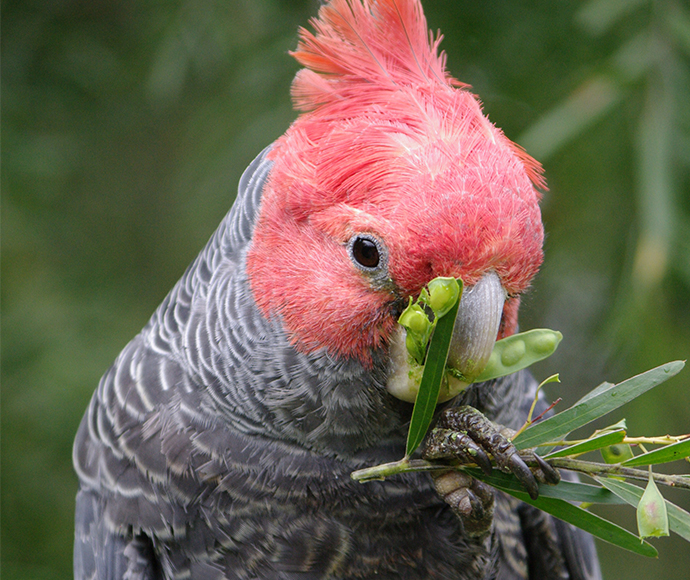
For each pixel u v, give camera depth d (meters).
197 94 10.49
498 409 4.48
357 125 3.90
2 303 9.70
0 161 9.59
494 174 3.67
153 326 4.85
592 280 8.59
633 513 9.66
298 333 4.05
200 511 4.32
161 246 10.58
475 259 3.60
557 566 5.47
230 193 8.89
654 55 7.64
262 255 4.16
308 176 3.98
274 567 4.34
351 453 4.21
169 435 4.32
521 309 4.25
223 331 4.25
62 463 9.12
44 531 9.09
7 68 10.02
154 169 11.20
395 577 4.41
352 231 3.80
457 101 3.97
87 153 10.38
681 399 7.85
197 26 8.93
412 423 3.63
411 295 3.77
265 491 4.23
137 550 4.60
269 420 4.17
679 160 7.45
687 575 9.52
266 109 8.88
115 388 4.70
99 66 10.07
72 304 9.80
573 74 8.41
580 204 8.12
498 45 8.88
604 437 3.37
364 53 4.20
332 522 4.30
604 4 7.57
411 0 4.24
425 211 3.62
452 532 4.38
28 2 10.37
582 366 9.20
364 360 4.01
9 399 9.08
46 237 10.05
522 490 3.60
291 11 9.02
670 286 7.61
